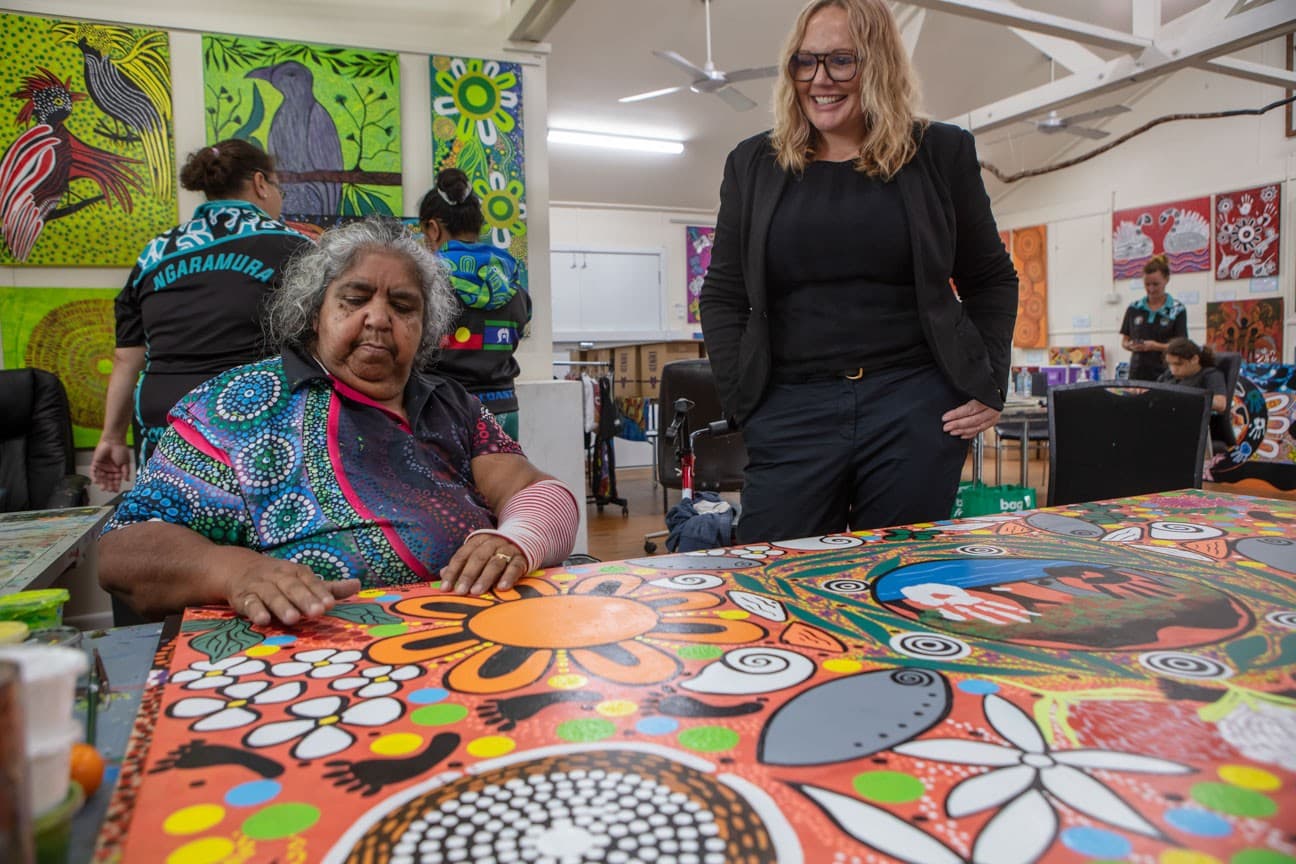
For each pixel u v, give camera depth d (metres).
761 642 0.67
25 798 0.29
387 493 1.04
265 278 1.83
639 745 0.48
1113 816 0.39
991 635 0.68
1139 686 0.56
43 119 2.96
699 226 9.50
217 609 0.81
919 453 1.51
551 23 3.37
